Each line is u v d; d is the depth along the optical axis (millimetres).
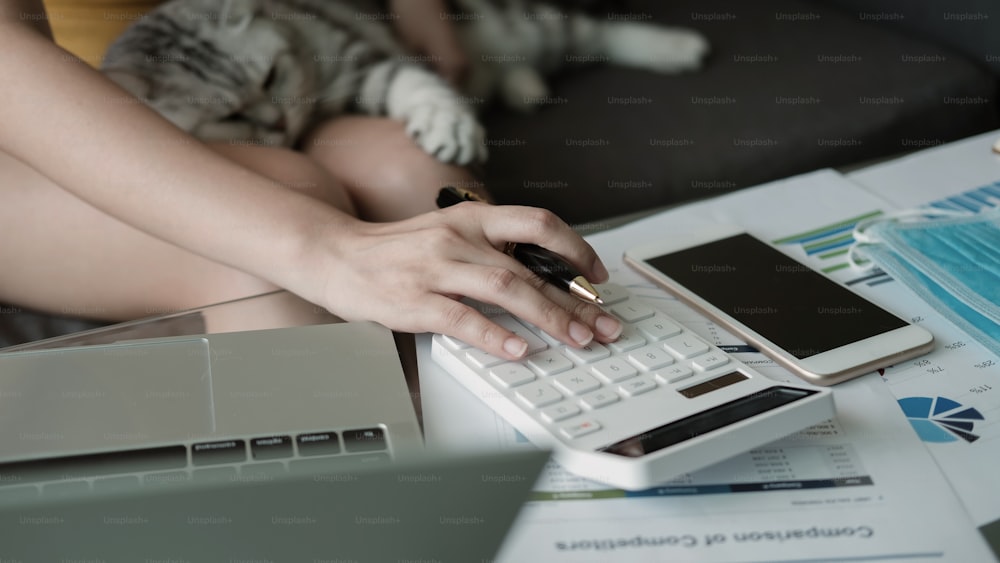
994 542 402
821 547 396
